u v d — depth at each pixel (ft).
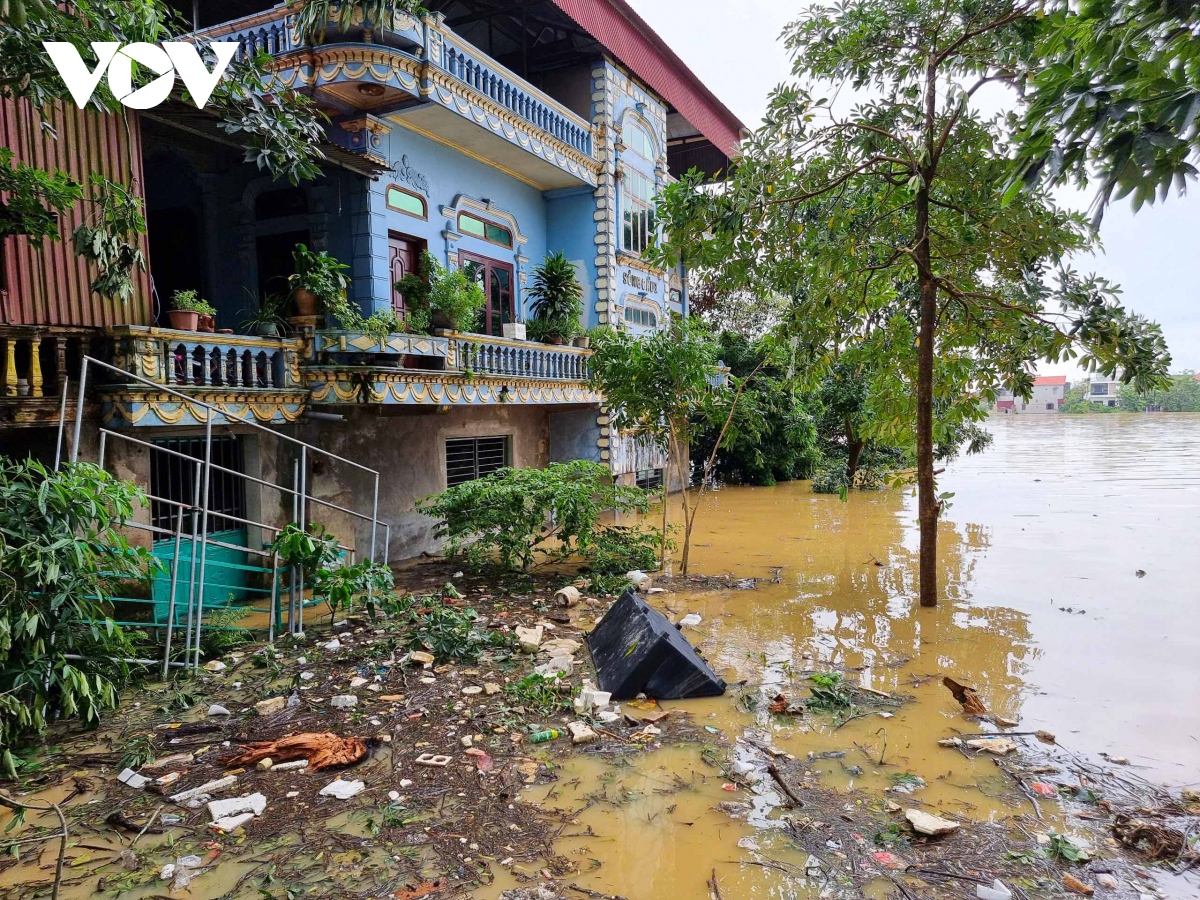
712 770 15.78
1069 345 29.30
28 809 13.96
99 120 24.68
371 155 36.35
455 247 43.75
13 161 22.44
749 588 32.35
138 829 13.46
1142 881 11.83
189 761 16.11
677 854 12.67
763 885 11.81
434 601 28.02
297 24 28.19
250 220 37.76
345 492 34.99
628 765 15.98
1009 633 25.29
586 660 22.91
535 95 44.93
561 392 46.75
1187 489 62.95
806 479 80.38
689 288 80.84
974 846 12.84
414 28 34.17
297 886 11.77
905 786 14.99
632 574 34.19
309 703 19.29
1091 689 20.13
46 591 16.81
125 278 22.94
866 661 22.75
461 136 41.42
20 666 16.22
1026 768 15.71
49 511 17.15
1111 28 10.05
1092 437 132.36
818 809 14.12
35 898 11.53
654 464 62.85
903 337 34.12
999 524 47.39
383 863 12.40
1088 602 28.96
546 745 16.94
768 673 21.80
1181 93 8.80
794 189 30.66
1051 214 27.68
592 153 52.54
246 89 19.81
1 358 21.27
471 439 45.55
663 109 63.10
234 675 21.48
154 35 17.76
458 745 16.89
